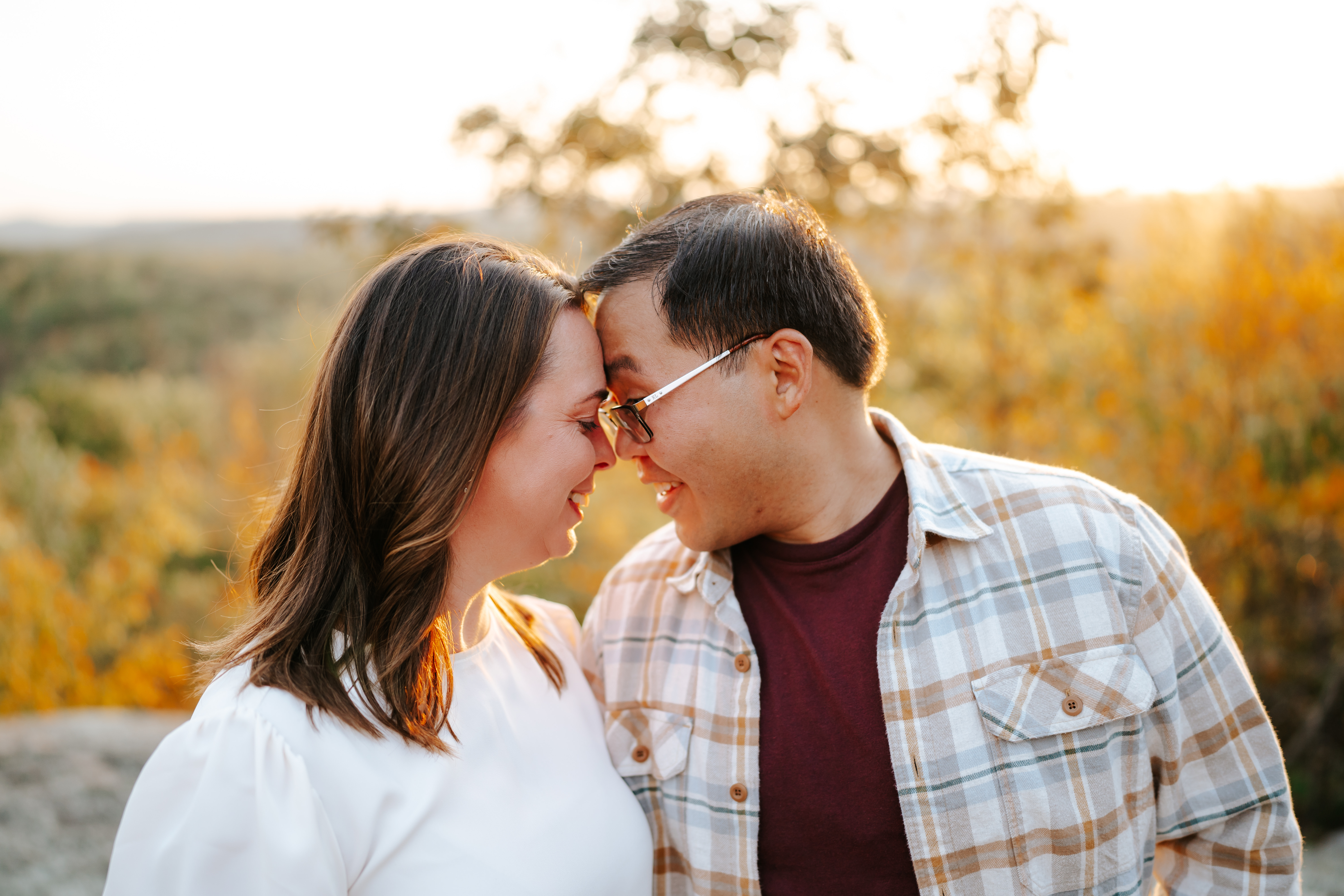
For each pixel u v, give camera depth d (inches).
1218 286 178.1
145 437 432.1
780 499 60.4
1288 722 158.2
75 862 131.6
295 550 55.7
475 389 52.8
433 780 51.3
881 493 62.3
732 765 59.3
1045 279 214.4
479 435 53.0
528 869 52.2
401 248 58.3
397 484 53.1
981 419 213.3
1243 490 162.2
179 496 352.5
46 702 230.2
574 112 194.2
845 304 59.9
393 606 53.3
